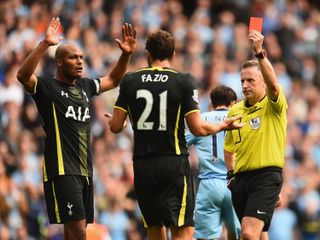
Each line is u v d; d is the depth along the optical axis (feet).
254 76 101.60
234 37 231.30
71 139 99.45
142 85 95.61
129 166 173.06
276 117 100.83
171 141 95.61
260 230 98.73
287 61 242.99
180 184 96.12
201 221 113.91
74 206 98.68
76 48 100.58
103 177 172.45
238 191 101.71
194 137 113.91
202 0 246.27
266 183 99.96
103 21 218.18
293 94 230.27
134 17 224.33
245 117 101.65
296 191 196.34
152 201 96.53
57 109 99.40
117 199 169.07
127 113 96.68
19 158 172.55
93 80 103.14
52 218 99.71
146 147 95.71
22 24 207.00
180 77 95.61
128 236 168.25
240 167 101.50
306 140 215.10
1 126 177.88
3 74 195.11
